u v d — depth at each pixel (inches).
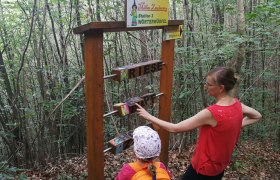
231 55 231.1
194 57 245.6
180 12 381.4
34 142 284.0
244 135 420.5
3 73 250.2
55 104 275.6
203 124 93.4
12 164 263.9
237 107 96.3
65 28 337.7
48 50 346.0
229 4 291.9
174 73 277.4
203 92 265.9
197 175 100.7
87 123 106.8
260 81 412.2
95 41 100.3
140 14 112.7
